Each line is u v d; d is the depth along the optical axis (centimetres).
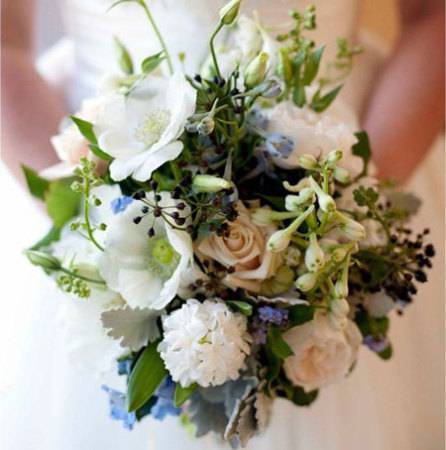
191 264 50
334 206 48
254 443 68
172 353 50
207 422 55
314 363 56
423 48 90
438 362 85
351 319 59
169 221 50
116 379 57
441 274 89
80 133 56
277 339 53
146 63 55
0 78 82
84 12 76
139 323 53
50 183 62
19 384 69
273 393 57
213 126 49
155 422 66
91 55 79
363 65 94
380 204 62
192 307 50
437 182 99
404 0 93
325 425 71
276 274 53
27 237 79
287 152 52
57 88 89
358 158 58
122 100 53
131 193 54
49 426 67
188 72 72
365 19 102
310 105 61
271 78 55
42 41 113
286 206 50
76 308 55
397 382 80
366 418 75
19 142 83
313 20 59
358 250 56
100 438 66
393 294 58
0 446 66
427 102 89
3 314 73
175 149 49
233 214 50
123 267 52
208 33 70
